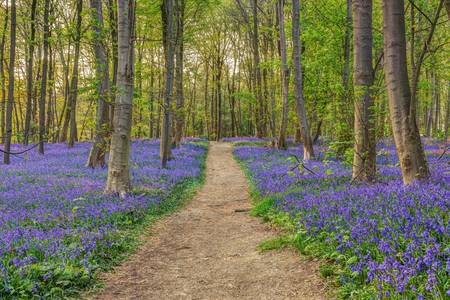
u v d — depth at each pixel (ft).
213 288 22.13
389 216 22.47
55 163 73.97
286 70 98.53
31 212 33.73
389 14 31.81
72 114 106.73
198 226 38.19
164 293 21.56
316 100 74.79
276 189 47.80
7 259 21.36
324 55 86.12
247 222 38.45
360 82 41.73
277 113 156.25
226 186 65.16
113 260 25.98
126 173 45.37
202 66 206.18
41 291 19.24
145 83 142.20
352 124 45.83
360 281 18.29
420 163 31.78
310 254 24.25
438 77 115.34
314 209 30.48
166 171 67.51
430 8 66.08
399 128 32.27
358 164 41.88
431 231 19.24
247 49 173.17
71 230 28.71
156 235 34.19
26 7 105.70
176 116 100.73
